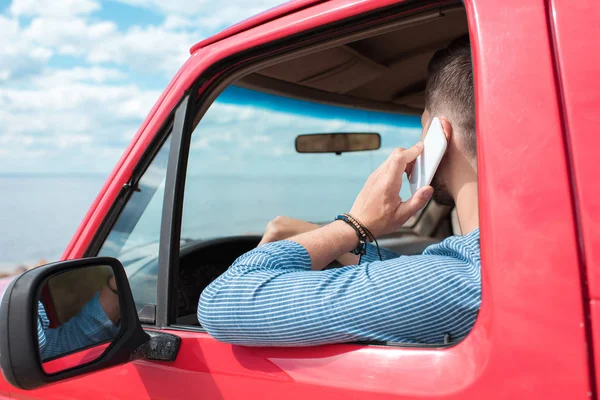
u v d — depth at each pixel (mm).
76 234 1361
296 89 2076
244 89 1951
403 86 2129
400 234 2701
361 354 908
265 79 1966
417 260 939
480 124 818
